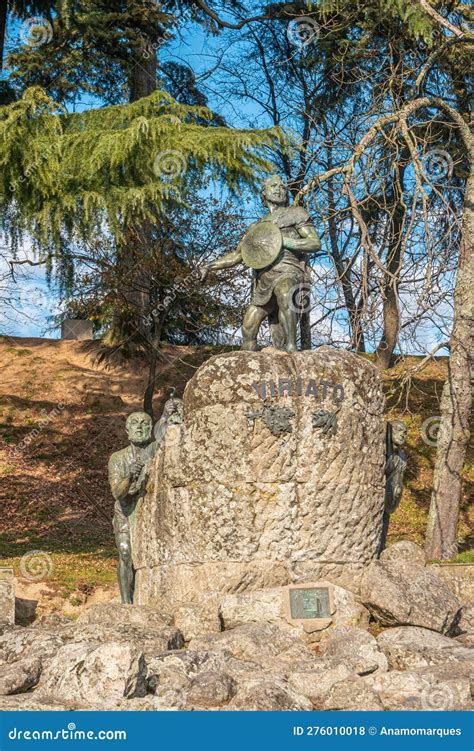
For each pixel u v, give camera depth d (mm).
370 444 10398
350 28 20609
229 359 10164
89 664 7730
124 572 10953
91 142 16219
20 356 26922
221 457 9969
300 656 8625
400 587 9602
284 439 9945
